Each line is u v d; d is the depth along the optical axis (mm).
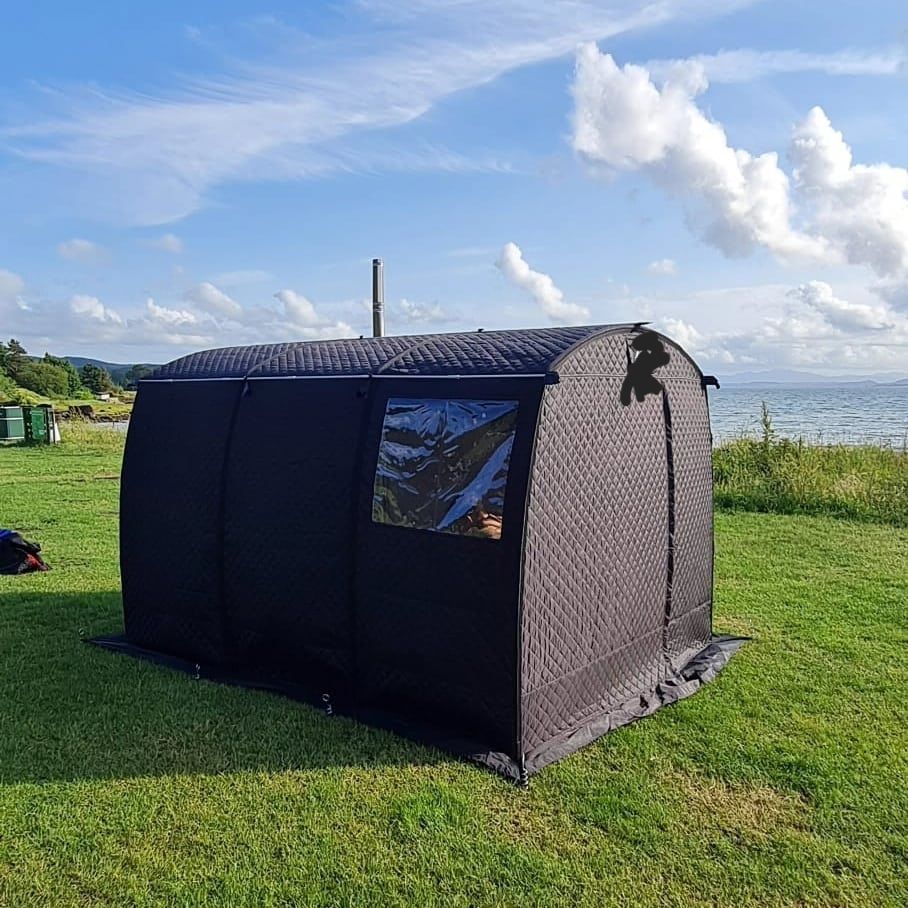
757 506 12281
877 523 11094
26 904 3004
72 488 14461
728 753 4234
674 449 5410
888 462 14109
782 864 3275
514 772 3959
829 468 13531
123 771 3979
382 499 4559
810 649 5902
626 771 4031
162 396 5855
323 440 4879
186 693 4980
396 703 4590
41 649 5805
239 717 4621
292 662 5059
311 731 4434
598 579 4652
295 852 3314
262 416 5219
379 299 8016
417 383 4586
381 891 3078
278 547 5012
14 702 4816
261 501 5102
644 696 4992
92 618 6598
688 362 5645
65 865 3236
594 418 4559
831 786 3896
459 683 4285
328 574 4785
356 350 5465
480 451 4215
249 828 3486
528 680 4125
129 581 5883
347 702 4773
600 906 3010
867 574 8188
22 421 25219
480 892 3080
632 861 3277
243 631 5273
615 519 4797
